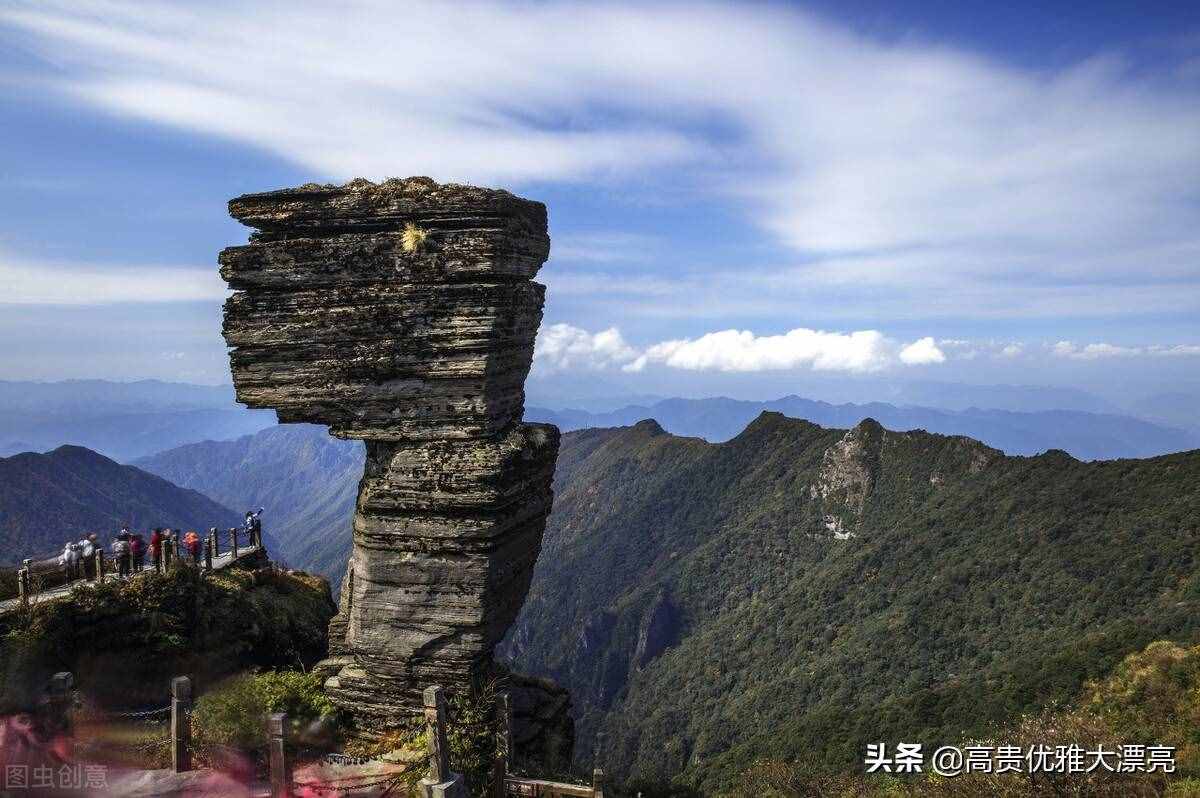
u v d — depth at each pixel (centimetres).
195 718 2205
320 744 2302
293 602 3384
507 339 2403
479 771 2194
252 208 2367
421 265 2309
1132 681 6259
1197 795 2770
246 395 2397
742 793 6481
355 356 2344
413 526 2322
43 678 2202
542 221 2678
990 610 13200
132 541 2956
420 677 2347
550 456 2625
